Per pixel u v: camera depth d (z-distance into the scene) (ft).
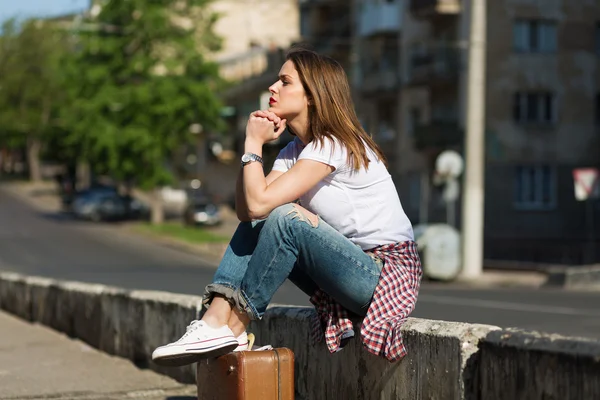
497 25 199.31
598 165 202.59
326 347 23.06
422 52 218.79
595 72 202.49
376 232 20.31
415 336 19.34
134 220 262.88
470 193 118.83
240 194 20.01
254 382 20.08
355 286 19.92
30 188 395.96
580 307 72.49
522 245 195.31
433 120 210.18
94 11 222.48
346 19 260.21
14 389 29.45
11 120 400.67
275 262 19.74
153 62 212.23
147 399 27.68
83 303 41.16
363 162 20.02
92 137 214.48
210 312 20.29
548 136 201.05
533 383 16.07
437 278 120.26
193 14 220.02
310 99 20.51
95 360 35.88
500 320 61.36
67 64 218.38
